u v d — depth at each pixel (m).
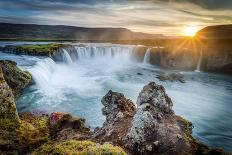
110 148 10.14
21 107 23.70
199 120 24.73
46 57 47.94
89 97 29.30
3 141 13.28
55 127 15.37
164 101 13.52
